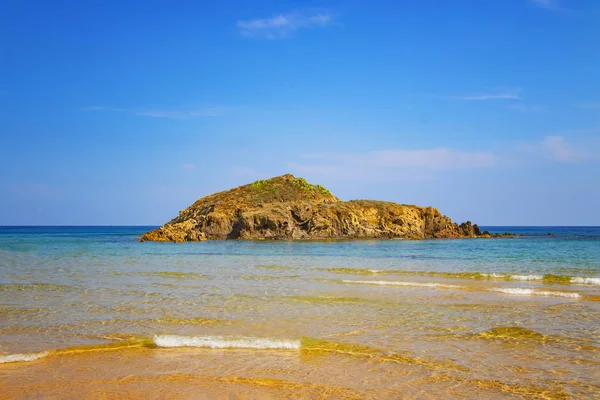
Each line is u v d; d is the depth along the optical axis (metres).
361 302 19.84
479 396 9.80
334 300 20.33
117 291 22.77
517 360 12.11
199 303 19.61
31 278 27.75
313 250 60.44
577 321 16.28
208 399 9.74
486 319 16.62
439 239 100.88
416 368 11.56
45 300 20.27
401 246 71.06
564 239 101.56
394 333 14.77
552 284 25.78
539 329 15.19
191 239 88.75
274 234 94.56
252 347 13.36
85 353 12.84
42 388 10.35
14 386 10.48
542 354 12.59
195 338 13.84
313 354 12.72
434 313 17.64
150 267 35.12
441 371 11.34
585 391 9.99
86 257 45.41
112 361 12.20
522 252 54.47
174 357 12.50
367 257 47.06
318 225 97.00
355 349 13.13
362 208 108.19
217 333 14.76
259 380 10.83
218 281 26.66
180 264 38.09
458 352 12.82
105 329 15.27
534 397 9.72
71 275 29.34
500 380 10.70
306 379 10.87
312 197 117.38
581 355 12.48
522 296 21.44
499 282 26.42
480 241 90.31
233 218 100.06
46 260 41.25
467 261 41.59
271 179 126.00
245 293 22.22
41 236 117.69
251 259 44.22
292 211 100.06
